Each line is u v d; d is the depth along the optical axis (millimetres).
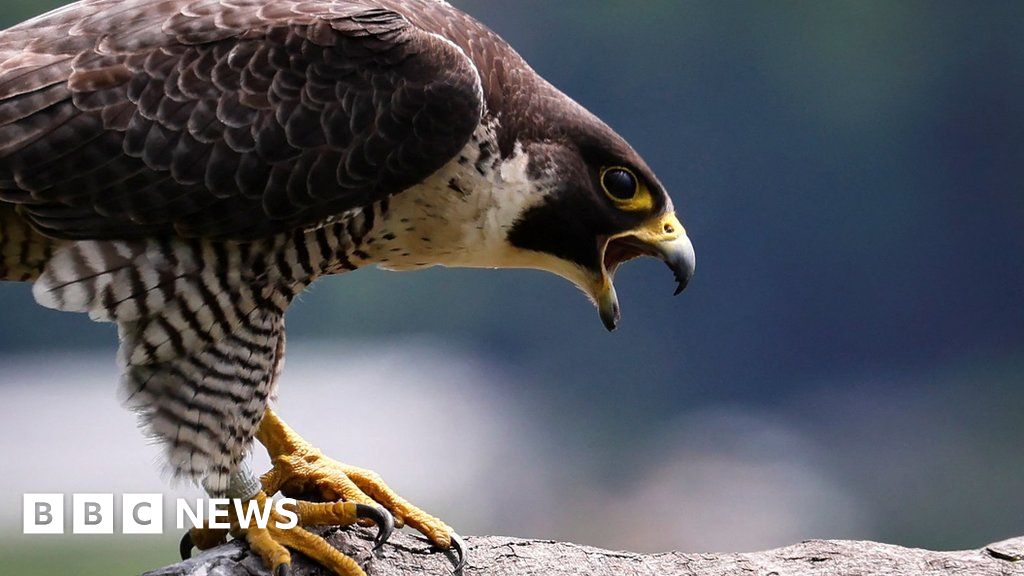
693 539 25297
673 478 27469
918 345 36500
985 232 38062
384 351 30500
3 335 26984
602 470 27781
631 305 32156
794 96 36938
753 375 33844
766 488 27406
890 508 27469
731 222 36531
